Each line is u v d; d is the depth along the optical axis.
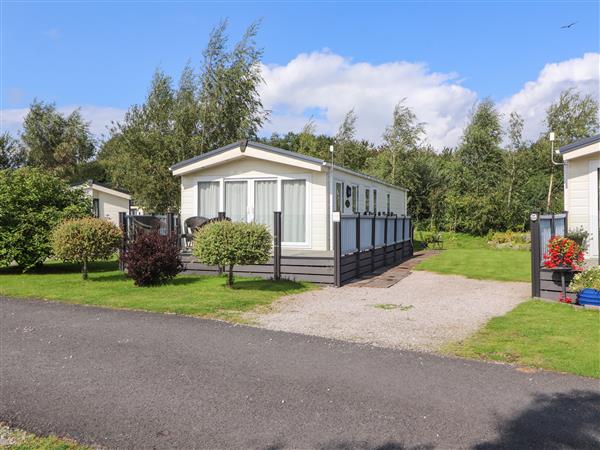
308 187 12.91
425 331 6.03
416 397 3.90
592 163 10.64
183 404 3.85
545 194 25.64
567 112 24.84
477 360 4.84
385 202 20.36
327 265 9.90
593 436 3.22
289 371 4.55
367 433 3.31
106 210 26.62
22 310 7.38
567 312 6.96
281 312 7.16
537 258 8.12
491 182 26.31
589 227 10.71
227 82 22.20
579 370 4.46
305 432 3.35
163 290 8.95
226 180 13.78
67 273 12.11
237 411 3.70
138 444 3.24
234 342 5.55
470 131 27.16
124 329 6.17
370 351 5.18
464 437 3.23
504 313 7.09
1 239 11.62
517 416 3.53
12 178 12.44
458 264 13.82
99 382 4.35
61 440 3.33
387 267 13.57
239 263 9.16
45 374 4.57
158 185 21.38
